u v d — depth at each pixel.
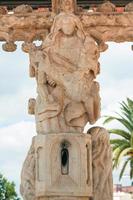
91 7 12.30
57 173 10.77
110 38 11.60
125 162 27.47
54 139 10.84
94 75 11.27
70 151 10.86
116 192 36.28
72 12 11.46
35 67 11.26
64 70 11.12
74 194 10.67
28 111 11.31
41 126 11.05
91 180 10.89
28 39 11.60
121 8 11.89
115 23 11.47
